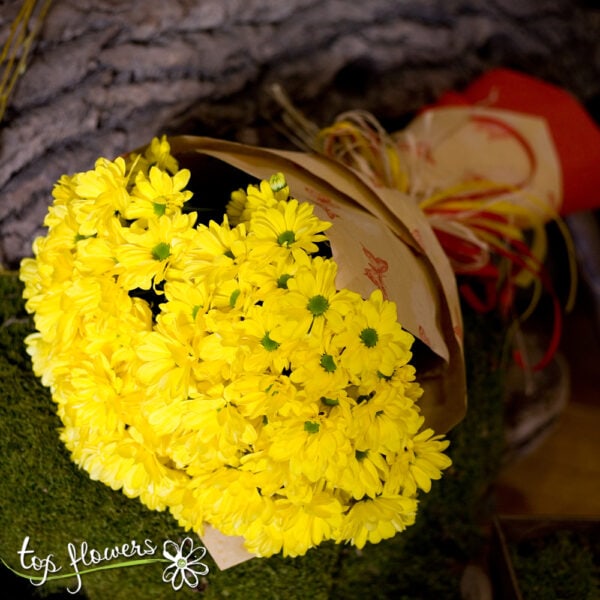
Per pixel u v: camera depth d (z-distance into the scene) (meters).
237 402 0.67
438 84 1.13
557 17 1.21
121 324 0.70
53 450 0.88
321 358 0.66
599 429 1.31
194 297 0.67
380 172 0.98
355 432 0.68
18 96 0.91
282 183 0.73
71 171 0.93
